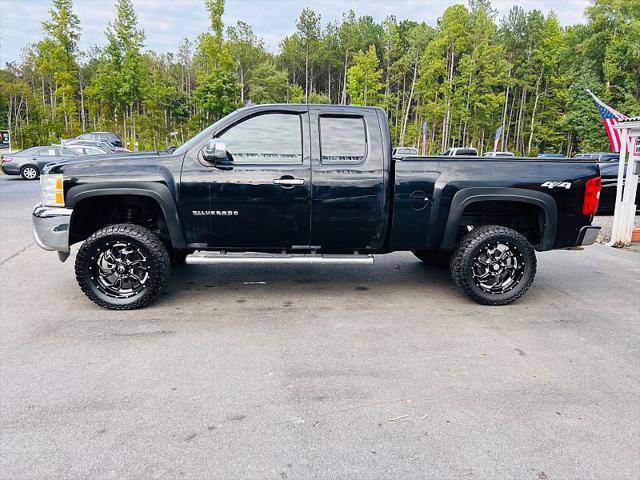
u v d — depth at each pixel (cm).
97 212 484
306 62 6981
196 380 311
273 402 285
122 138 4700
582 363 346
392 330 405
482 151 6312
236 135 445
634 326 424
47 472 220
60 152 2095
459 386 308
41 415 267
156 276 443
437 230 464
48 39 4062
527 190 459
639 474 224
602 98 4619
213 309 454
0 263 627
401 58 6122
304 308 460
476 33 5341
